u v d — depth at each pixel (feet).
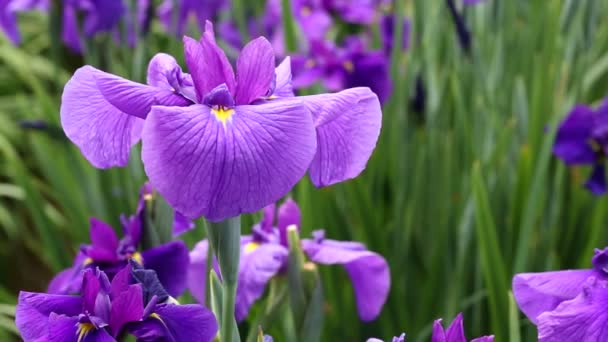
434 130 6.25
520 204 5.55
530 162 5.56
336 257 3.68
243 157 2.83
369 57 6.25
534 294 3.15
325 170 3.05
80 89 3.03
